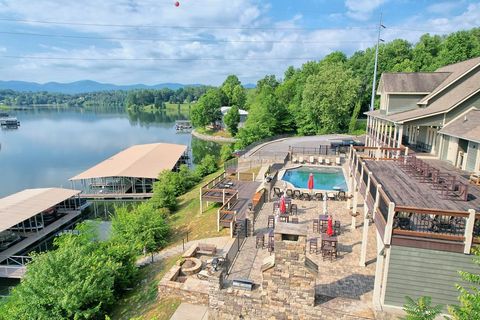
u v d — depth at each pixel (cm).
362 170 1404
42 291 1217
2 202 2803
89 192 3647
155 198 2875
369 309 956
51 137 8212
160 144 5419
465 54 4812
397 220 1015
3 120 10194
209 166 4225
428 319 714
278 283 991
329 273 1199
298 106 5850
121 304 1410
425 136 2383
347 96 5034
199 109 8481
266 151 3872
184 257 1541
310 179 2042
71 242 1495
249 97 9838
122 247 1583
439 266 882
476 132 1534
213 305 1087
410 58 5794
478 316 604
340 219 1719
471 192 1155
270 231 1488
